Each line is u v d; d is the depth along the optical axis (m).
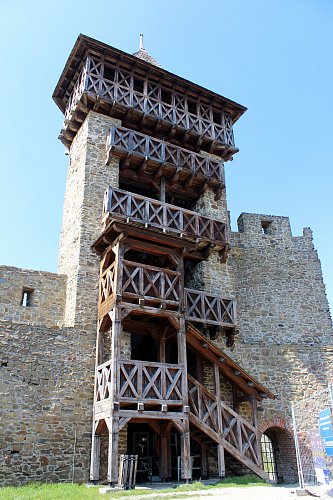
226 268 16.47
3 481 10.38
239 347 15.59
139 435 14.67
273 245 20.12
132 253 15.72
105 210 14.26
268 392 13.49
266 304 18.66
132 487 9.90
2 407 11.04
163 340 13.70
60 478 11.05
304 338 18.42
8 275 14.04
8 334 11.84
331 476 13.13
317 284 19.72
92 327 13.05
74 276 13.89
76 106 16.33
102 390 11.50
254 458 12.69
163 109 17.33
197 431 13.06
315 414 15.39
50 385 11.83
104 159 15.77
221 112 19.14
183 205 18.47
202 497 8.80
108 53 16.52
